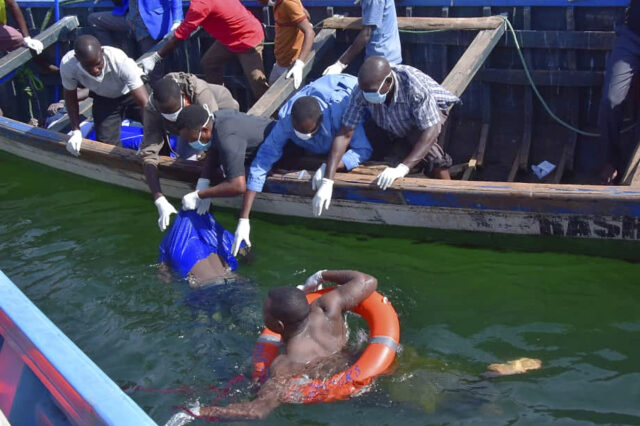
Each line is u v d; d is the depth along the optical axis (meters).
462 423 3.61
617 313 4.61
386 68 4.88
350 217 5.66
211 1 6.71
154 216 6.51
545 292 4.91
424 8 6.99
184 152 6.27
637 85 5.96
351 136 5.34
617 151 5.67
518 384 3.91
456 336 4.47
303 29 6.56
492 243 5.30
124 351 4.44
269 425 3.68
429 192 5.01
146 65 6.98
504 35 6.49
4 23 8.36
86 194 7.11
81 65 6.09
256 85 7.25
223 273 5.12
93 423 1.79
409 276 5.23
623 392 3.84
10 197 7.13
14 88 8.90
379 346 3.96
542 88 6.50
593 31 6.13
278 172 5.62
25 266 5.62
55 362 1.94
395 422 3.63
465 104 6.87
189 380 4.14
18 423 2.29
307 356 3.94
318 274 4.58
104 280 5.30
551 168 6.33
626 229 4.69
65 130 7.59
